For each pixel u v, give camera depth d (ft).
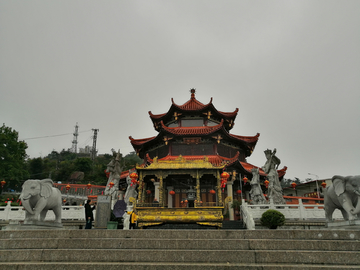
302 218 82.07
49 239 37.83
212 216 72.64
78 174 355.97
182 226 81.92
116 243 37.55
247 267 30.68
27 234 42.14
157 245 37.19
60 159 491.72
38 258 34.19
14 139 220.02
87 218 60.75
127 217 71.20
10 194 232.73
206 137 137.90
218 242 36.81
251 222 72.08
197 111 150.51
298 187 210.59
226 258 33.47
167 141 137.69
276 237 39.96
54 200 55.42
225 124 162.81
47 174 368.89
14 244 37.63
